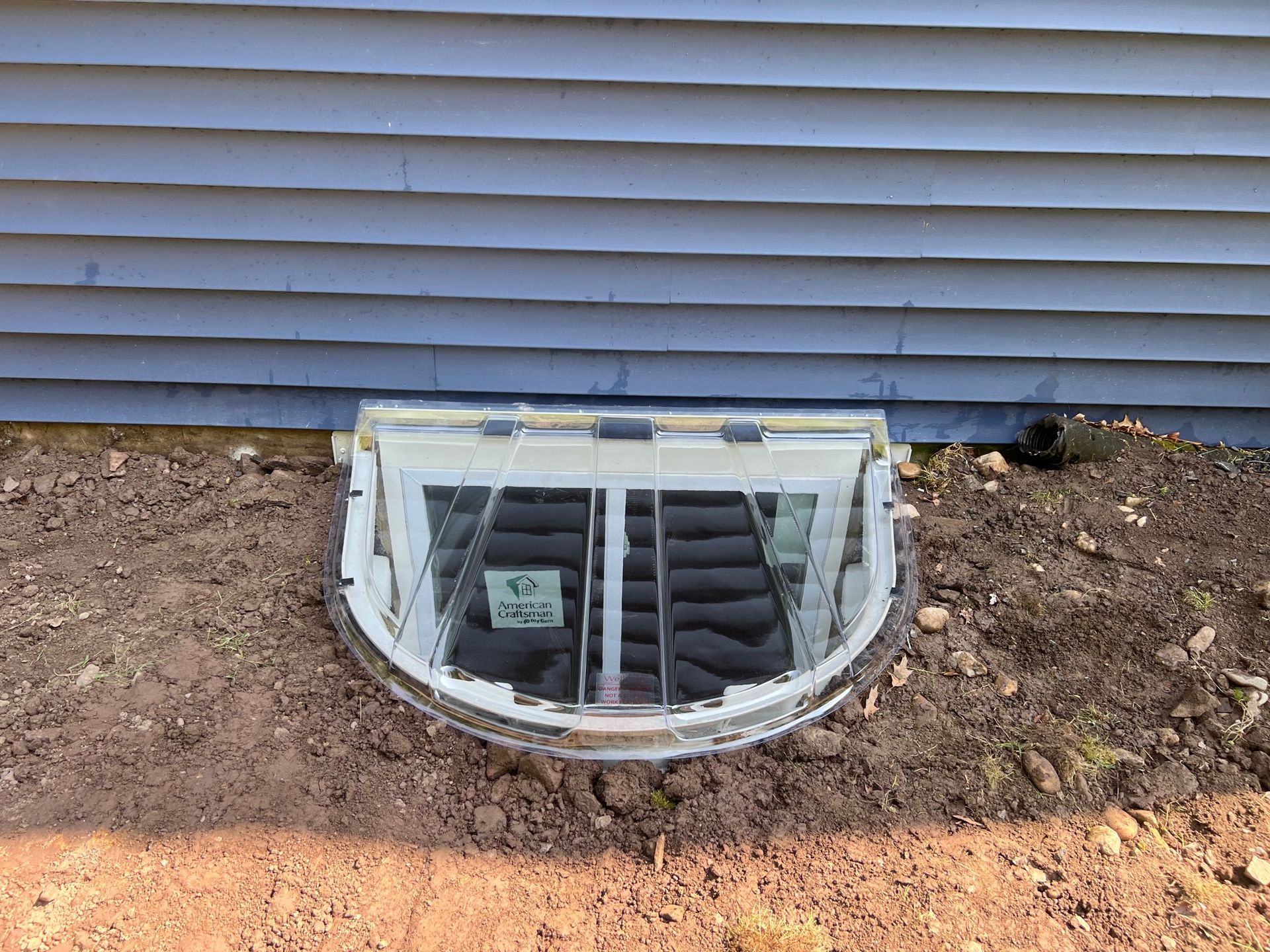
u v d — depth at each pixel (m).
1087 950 2.11
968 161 2.99
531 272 3.18
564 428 3.08
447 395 3.46
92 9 2.68
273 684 2.71
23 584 2.98
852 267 3.19
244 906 2.16
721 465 3.04
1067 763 2.52
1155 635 2.84
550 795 2.49
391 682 2.64
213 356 3.34
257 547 3.18
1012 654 2.86
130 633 2.83
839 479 3.06
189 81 2.81
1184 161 2.98
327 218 3.05
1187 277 3.20
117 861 2.23
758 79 2.84
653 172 2.99
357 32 2.74
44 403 3.44
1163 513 3.25
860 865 2.31
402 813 2.42
